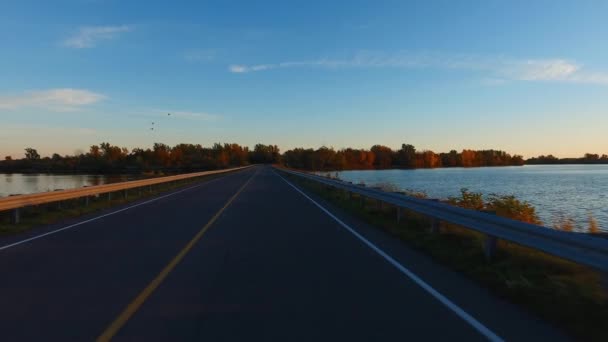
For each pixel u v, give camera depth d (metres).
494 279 7.91
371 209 19.00
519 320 6.06
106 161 141.12
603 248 6.28
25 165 130.38
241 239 12.41
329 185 31.27
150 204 23.55
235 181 49.25
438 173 105.88
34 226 15.78
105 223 16.16
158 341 5.32
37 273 8.66
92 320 6.05
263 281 8.02
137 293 7.29
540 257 9.18
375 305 6.67
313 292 7.34
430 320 6.04
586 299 6.71
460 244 11.23
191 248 11.10
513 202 18.59
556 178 71.94
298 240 12.29
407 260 9.81
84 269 8.97
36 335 5.52
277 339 5.37
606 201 32.56
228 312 6.35
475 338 5.42
